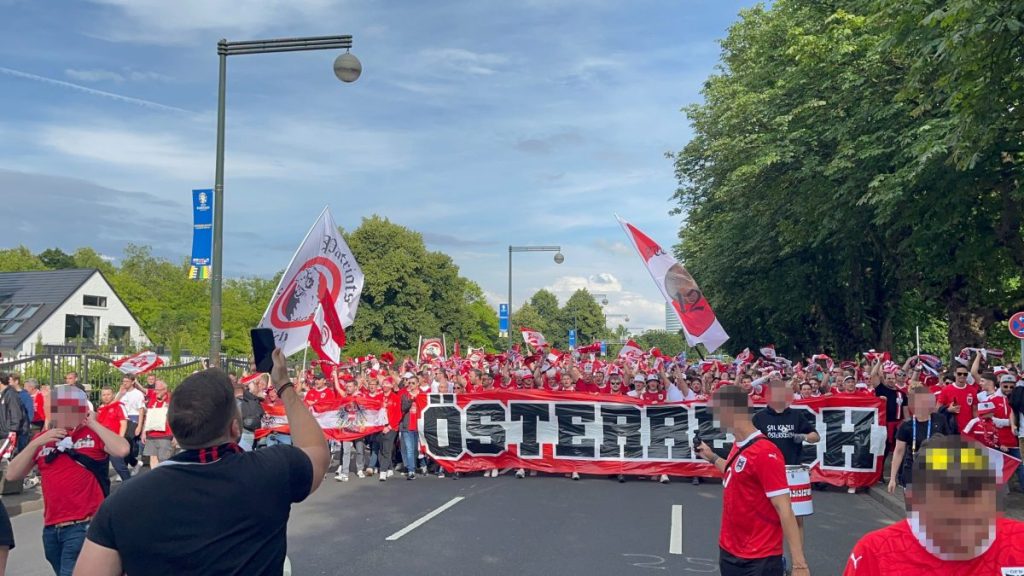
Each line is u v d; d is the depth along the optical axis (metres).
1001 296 23.53
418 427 15.83
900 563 2.57
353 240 61.75
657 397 15.44
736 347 40.72
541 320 115.06
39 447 5.46
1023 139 15.91
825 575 8.30
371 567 8.44
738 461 4.92
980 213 20.11
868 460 14.16
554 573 8.20
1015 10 10.16
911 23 12.51
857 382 16.88
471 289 98.44
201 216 14.27
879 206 18.30
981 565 2.51
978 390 13.23
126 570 2.61
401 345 62.00
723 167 29.64
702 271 36.22
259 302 73.44
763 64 24.48
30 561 9.12
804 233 25.09
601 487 14.31
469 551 9.16
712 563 8.65
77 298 50.38
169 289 72.50
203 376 2.80
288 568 4.35
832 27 19.95
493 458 15.74
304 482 2.88
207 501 2.63
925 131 16.55
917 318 35.09
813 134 21.78
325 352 9.61
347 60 13.32
